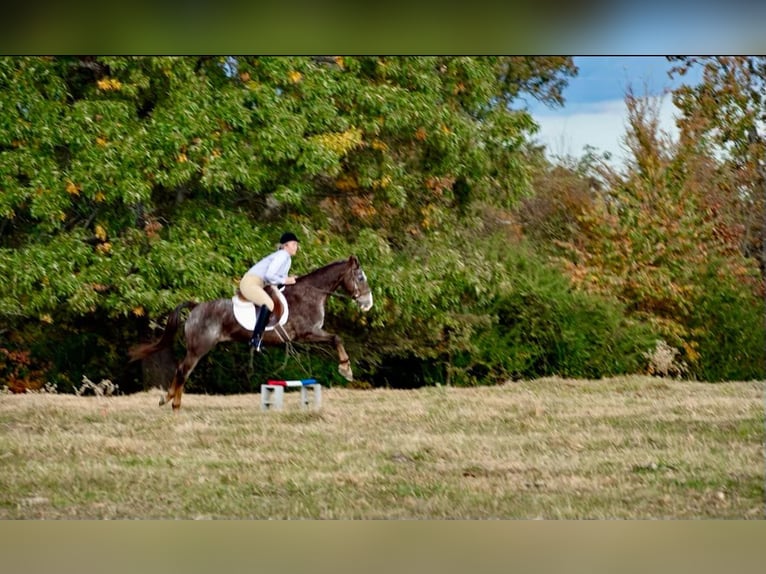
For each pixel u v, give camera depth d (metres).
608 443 10.91
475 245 20.58
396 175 18.05
